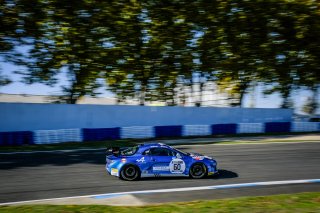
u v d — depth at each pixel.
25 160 13.74
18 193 8.98
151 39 26.39
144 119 24.05
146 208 7.25
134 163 10.34
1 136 18.58
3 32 24.22
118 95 26.86
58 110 22.02
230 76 27.81
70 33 24.53
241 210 6.98
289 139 20.95
